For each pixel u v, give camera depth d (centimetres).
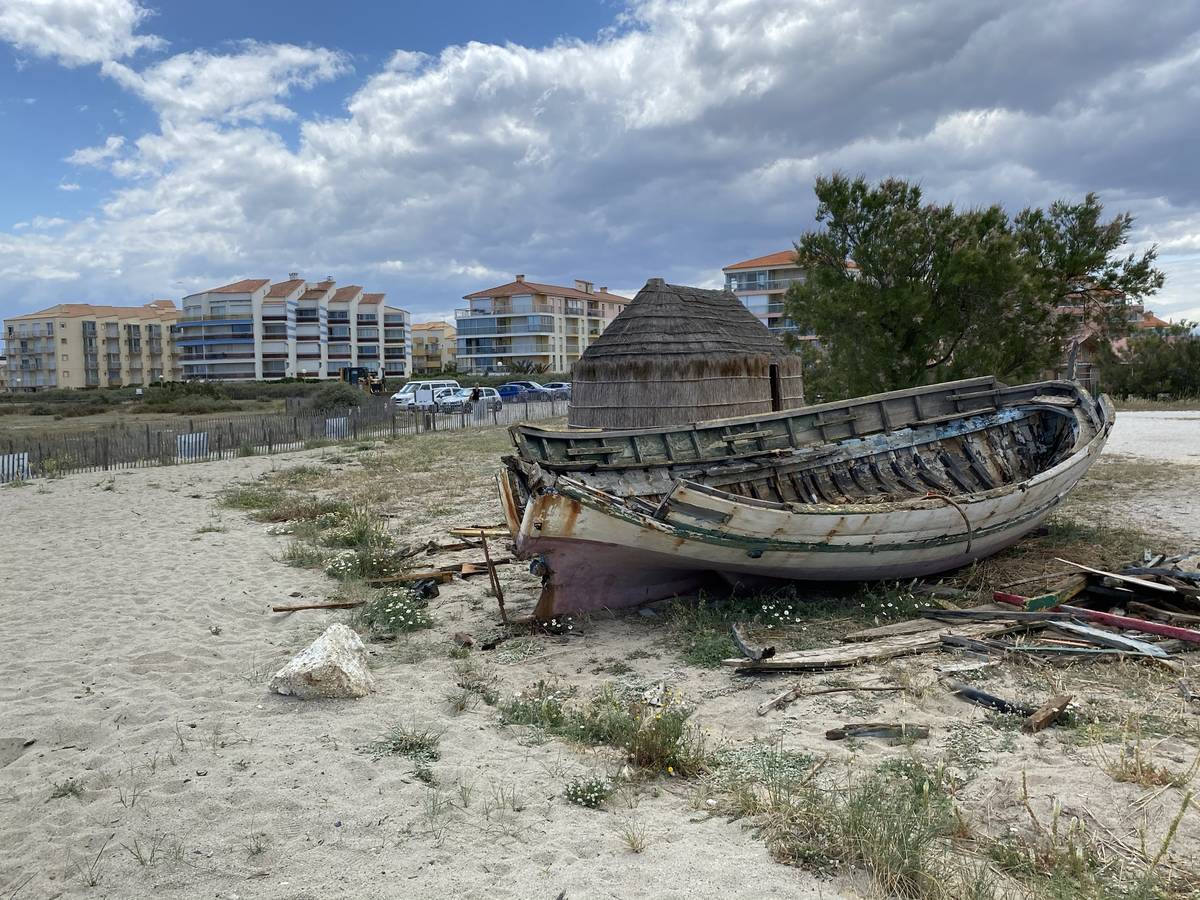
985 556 999
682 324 1400
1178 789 463
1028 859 408
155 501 1731
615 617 882
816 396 1962
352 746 579
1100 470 1808
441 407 4197
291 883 415
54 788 518
